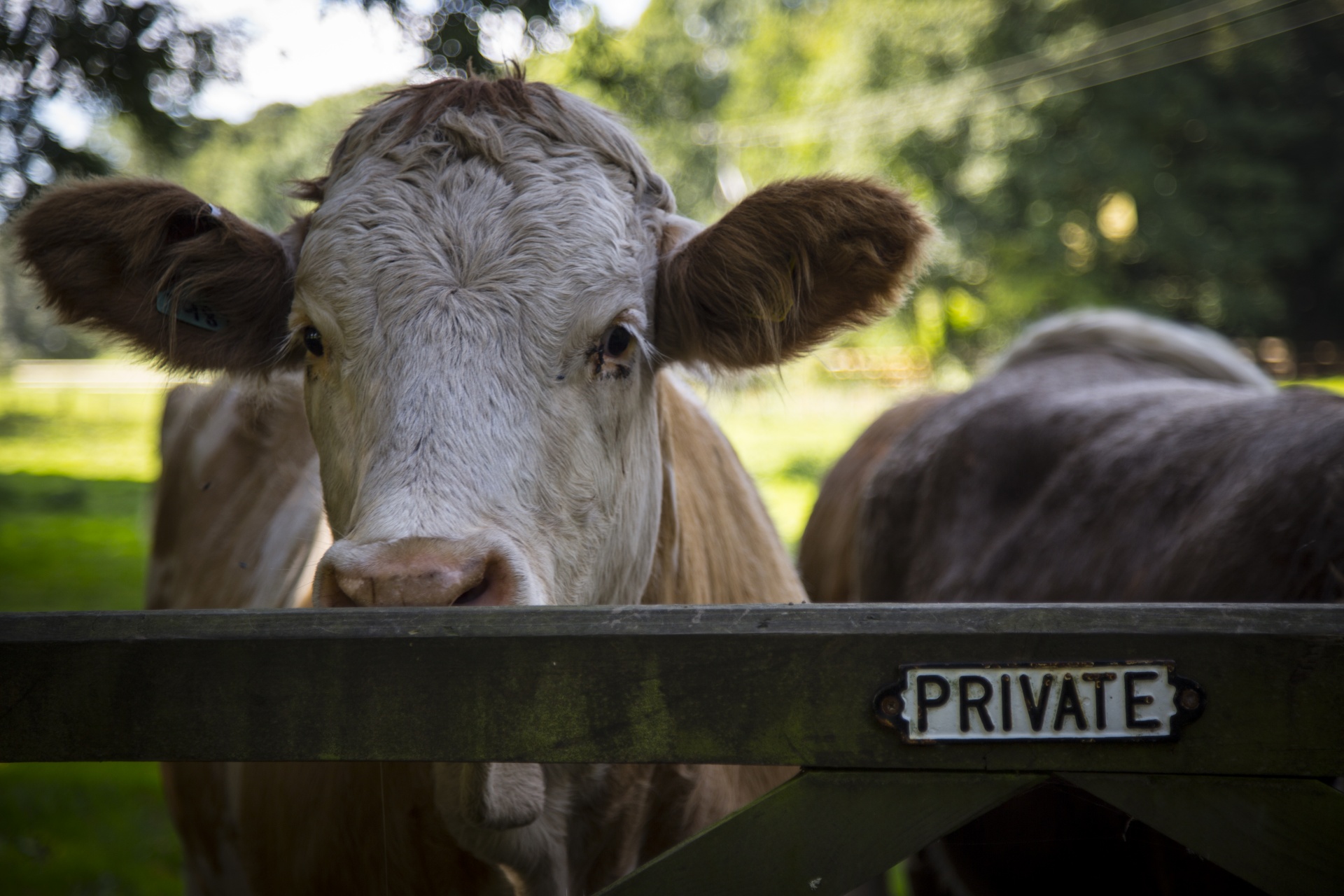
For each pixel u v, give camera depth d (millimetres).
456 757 1149
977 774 1145
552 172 1895
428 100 1974
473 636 1145
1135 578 2467
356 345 1753
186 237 2000
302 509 2822
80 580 9336
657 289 2055
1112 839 2166
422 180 1853
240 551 2984
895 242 1912
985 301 20094
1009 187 20438
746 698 1142
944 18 21547
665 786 2254
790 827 1161
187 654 1147
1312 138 23359
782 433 19234
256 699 1148
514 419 1704
